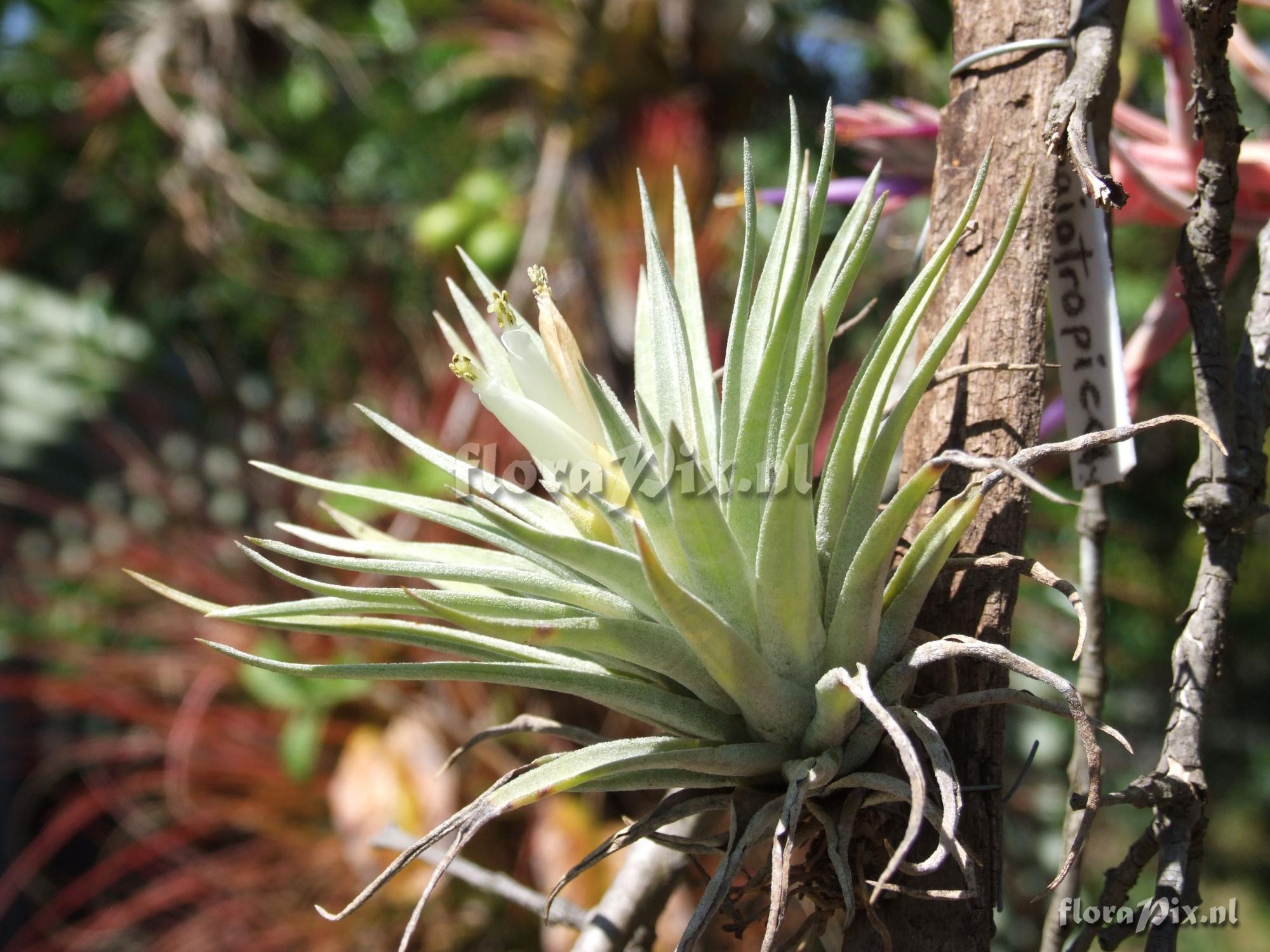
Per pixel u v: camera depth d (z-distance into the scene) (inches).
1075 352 15.2
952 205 15.4
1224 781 42.4
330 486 14.3
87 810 39.6
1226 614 14.4
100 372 47.3
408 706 31.1
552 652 13.8
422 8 43.8
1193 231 14.5
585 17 38.5
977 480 13.1
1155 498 37.5
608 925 16.2
